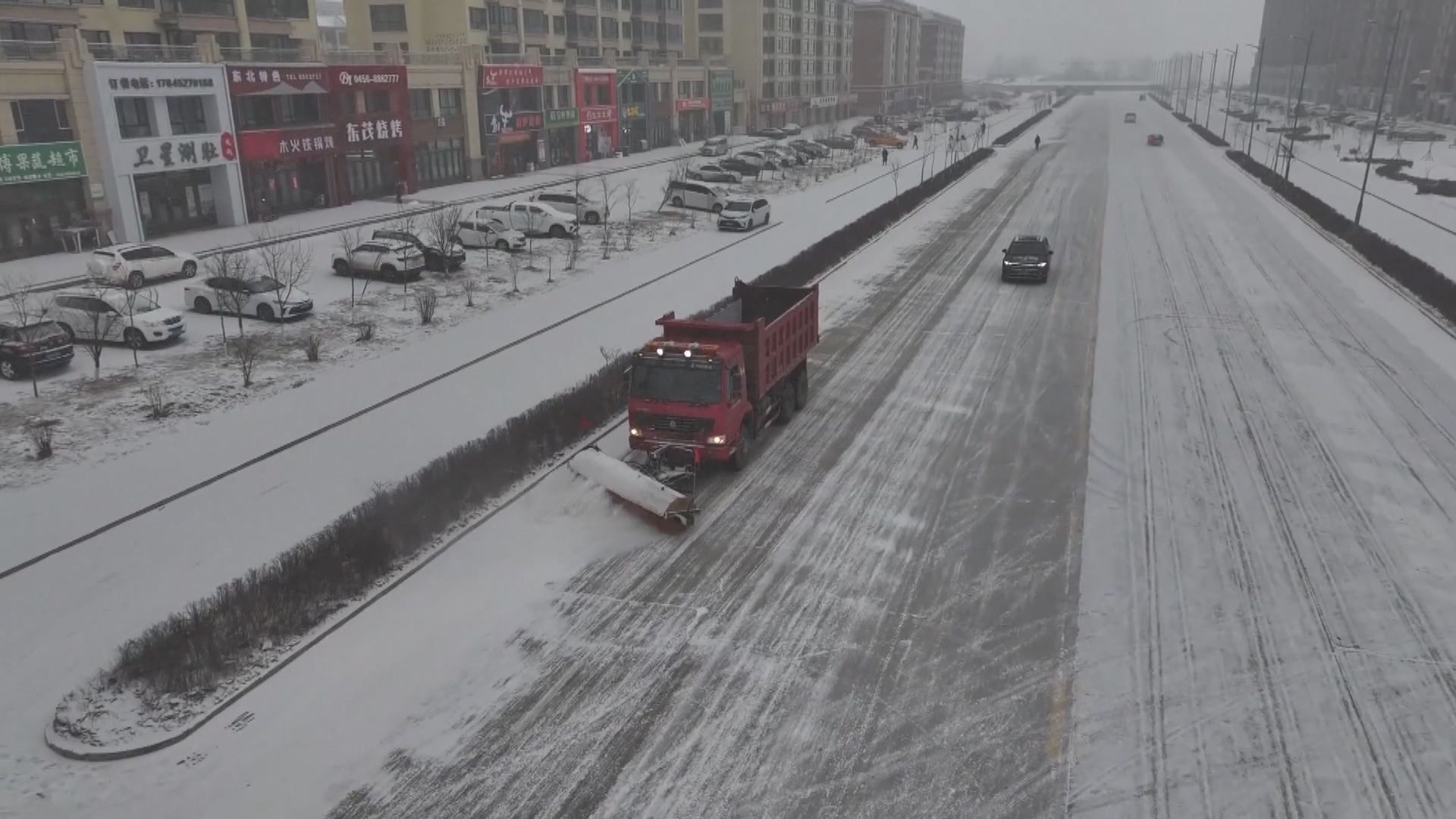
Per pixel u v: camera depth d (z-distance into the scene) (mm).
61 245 36656
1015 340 25156
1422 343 24859
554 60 69875
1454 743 9875
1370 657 11352
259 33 48938
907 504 15586
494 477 15812
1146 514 15141
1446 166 70312
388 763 9633
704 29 101750
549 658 11398
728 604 12578
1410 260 32094
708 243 40344
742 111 101562
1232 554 13828
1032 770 9492
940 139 97688
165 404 20078
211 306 27766
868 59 138875
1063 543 14219
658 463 15898
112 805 9023
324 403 20344
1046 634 11867
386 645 11625
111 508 15281
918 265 35500
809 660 11336
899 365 23156
